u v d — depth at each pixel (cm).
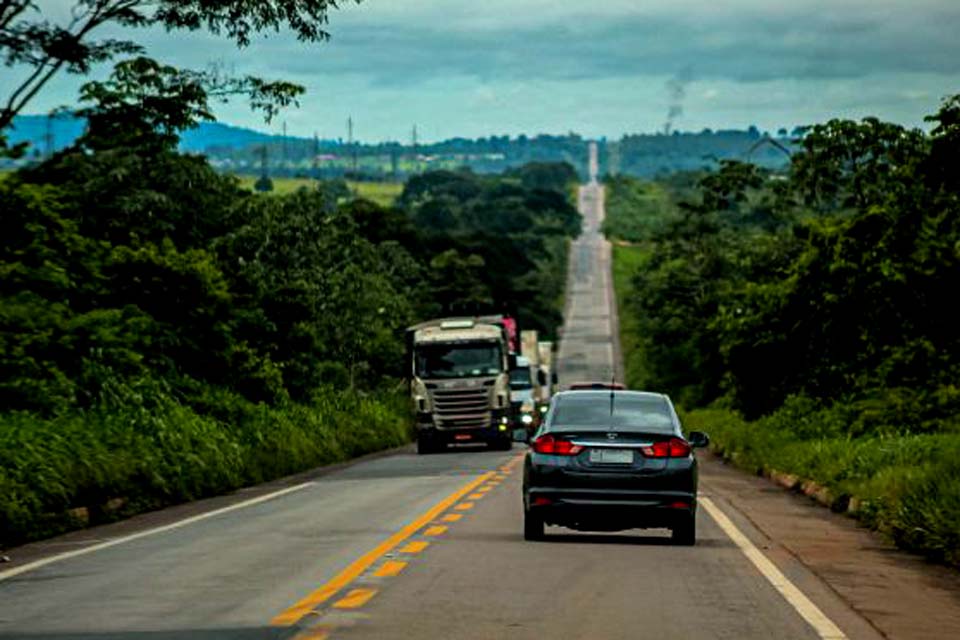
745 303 12275
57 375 7219
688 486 4544
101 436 6788
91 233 10769
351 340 15362
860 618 3041
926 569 4153
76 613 3019
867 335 10306
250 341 11594
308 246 14600
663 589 3438
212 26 5709
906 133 15362
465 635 2694
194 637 2669
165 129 6469
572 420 4669
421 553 4184
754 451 10400
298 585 3450
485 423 12594
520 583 3500
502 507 6009
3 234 8106
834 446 8125
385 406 15550
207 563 3975
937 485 4994
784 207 17312
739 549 4506
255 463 8781
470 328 12825
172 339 9388
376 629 2762
